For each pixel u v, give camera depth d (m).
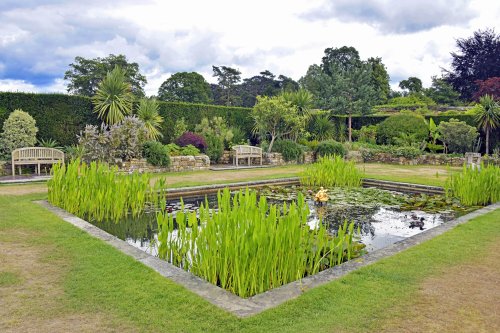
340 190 8.90
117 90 12.51
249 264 3.02
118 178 6.21
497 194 7.24
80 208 5.75
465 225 5.09
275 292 2.92
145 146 11.59
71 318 2.51
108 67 34.66
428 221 6.02
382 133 18.94
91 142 10.85
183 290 2.93
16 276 3.19
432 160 15.92
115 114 12.20
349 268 3.46
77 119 12.24
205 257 3.28
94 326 2.41
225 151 15.16
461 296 2.92
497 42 28.92
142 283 3.05
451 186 8.05
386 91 42.31
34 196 6.89
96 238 4.27
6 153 10.45
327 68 40.53
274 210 3.29
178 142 13.87
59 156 10.74
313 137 18.11
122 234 5.17
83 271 3.30
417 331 2.40
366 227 5.64
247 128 17.12
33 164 10.67
